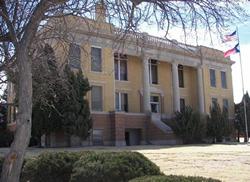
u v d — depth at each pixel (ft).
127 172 27.86
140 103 164.55
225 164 63.16
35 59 29.43
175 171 54.75
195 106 187.01
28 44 22.77
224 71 201.05
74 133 122.62
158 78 174.29
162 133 155.22
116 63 158.40
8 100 37.68
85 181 28.50
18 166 21.02
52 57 29.66
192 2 23.07
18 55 22.63
